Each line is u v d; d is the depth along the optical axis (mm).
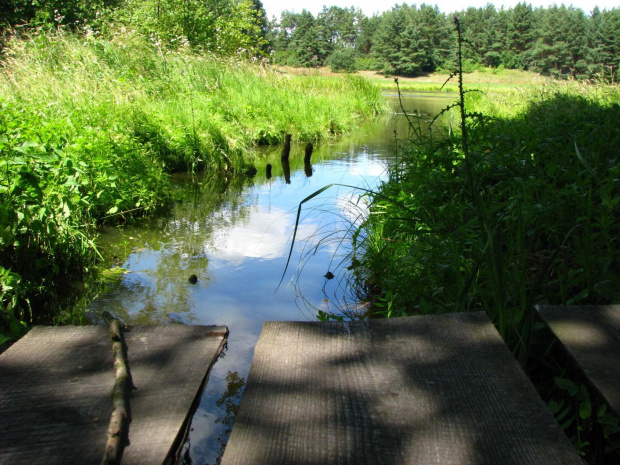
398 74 52188
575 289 2637
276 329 2055
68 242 3596
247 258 3889
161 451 1437
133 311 2990
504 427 1498
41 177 3686
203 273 3592
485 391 1646
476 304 2615
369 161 8070
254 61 15539
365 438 1462
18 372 1828
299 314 2969
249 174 7094
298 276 3547
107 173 4777
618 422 1524
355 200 5461
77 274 3539
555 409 1850
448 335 1959
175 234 4449
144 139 6809
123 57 10383
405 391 1659
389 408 1579
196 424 1975
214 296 3203
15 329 2646
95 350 1997
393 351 1881
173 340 2082
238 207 5367
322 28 66938
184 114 8508
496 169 3801
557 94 10391
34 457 1420
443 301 2689
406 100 21016
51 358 1931
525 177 3523
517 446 1431
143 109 7648
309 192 6023
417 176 3963
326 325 2082
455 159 3900
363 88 17359
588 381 1617
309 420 1530
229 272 3609
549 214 2879
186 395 1694
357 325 2066
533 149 4250
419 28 51812
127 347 2012
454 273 2863
